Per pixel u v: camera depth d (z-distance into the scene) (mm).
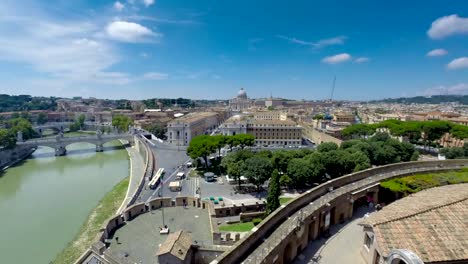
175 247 36625
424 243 23297
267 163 81688
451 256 22250
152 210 54969
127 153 165500
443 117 192500
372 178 48094
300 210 33906
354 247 32812
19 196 89438
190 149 109938
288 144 175000
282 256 28172
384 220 25766
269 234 29859
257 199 77125
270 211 53250
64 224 68250
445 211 26703
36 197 88188
